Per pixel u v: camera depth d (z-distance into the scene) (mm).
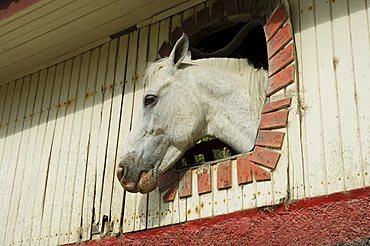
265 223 4176
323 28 4531
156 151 4742
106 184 5367
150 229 4840
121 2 5570
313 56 4496
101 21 5840
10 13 5672
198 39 5531
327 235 3879
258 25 5641
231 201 4430
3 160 6422
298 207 4082
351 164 3994
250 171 4414
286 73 4559
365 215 3781
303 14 4695
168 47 5523
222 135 4844
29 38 6098
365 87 4141
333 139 4141
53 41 6156
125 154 4727
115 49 5988
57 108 6195
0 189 6258
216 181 4582
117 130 5543
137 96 5562
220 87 4918
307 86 4430
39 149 6125
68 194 5605
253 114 4789
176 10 5633
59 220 5547
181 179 4789
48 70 6527
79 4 5551
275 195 4223
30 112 6453
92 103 5891
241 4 5156
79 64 6238
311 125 4285
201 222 4520
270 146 4398
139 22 5871
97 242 5156
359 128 4059
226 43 6164
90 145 5680
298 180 4172
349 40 4359
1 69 6691
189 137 4789
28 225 5781
